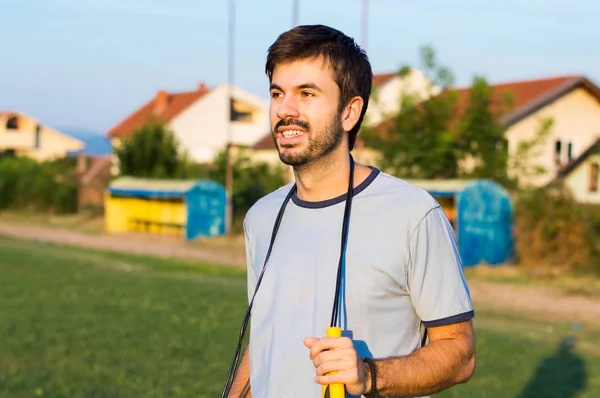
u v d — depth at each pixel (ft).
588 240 62.08
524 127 93.45
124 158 114.42
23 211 131.44
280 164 101.76
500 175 76.07
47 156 219.61
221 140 170.81
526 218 64.39
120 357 29.89
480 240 64.03
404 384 7.37
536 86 98.07
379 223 8.00
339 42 8.30
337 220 8.24
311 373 8.02
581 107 98.07
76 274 55.42
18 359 29.40
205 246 84.58
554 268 62.13
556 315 45.19
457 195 63.36
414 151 78.13
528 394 25.85
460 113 85.97
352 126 8.45
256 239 8.99
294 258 8.32
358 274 7.92
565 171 87.40
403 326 8.00
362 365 7.13
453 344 7.73
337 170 8.32
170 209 99.19
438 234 7.97
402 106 80.48
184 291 47.78
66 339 32.89
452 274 7.95
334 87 8.20
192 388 25.61
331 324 7.85
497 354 32.14
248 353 9.18
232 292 48.11
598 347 35.01
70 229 105.19
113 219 102.63
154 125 114.83
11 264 60.44
